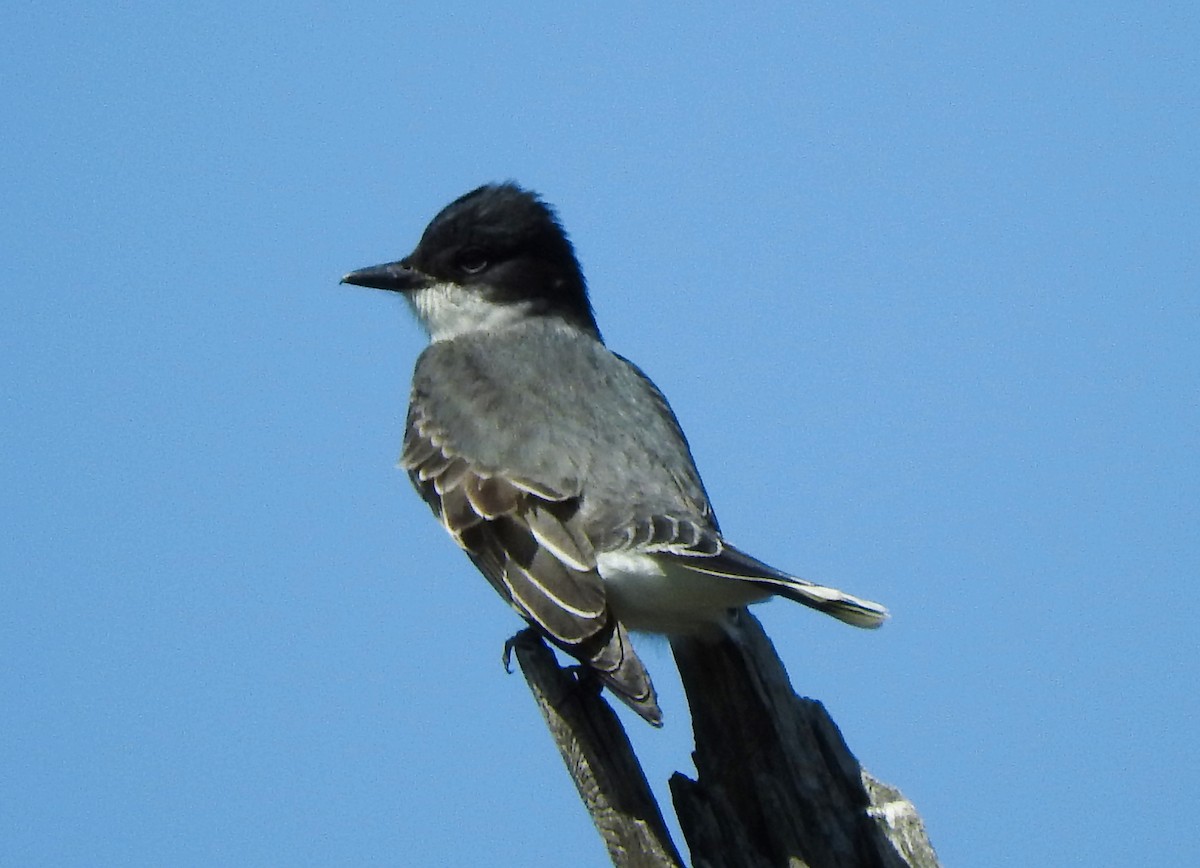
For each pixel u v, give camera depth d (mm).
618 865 9211
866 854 9102
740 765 9352
